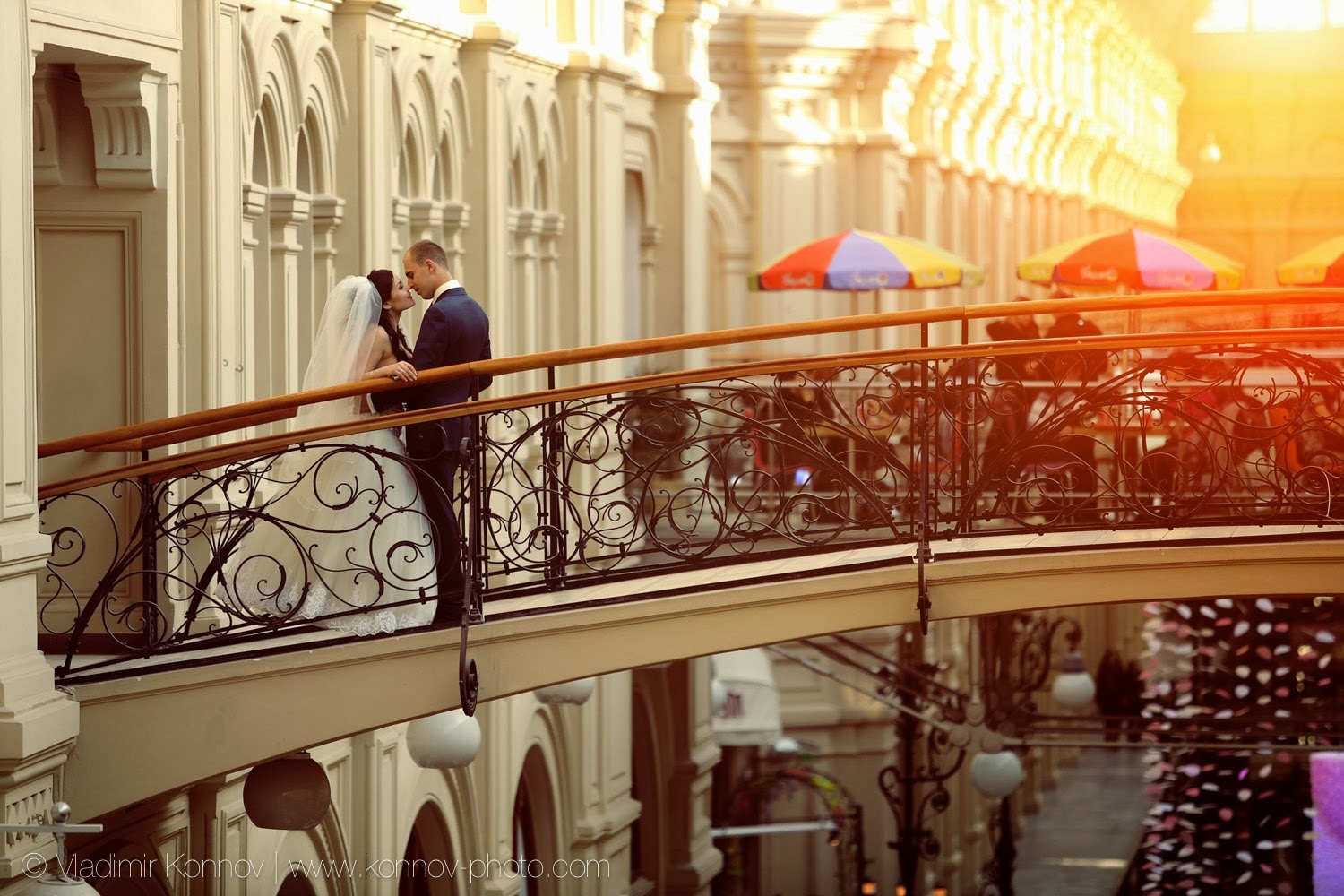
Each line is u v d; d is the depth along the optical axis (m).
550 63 28.69
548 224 29.28
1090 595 17.53
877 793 41.88
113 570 14.68
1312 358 18.02
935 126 50.62
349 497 15.41
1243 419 24.64
